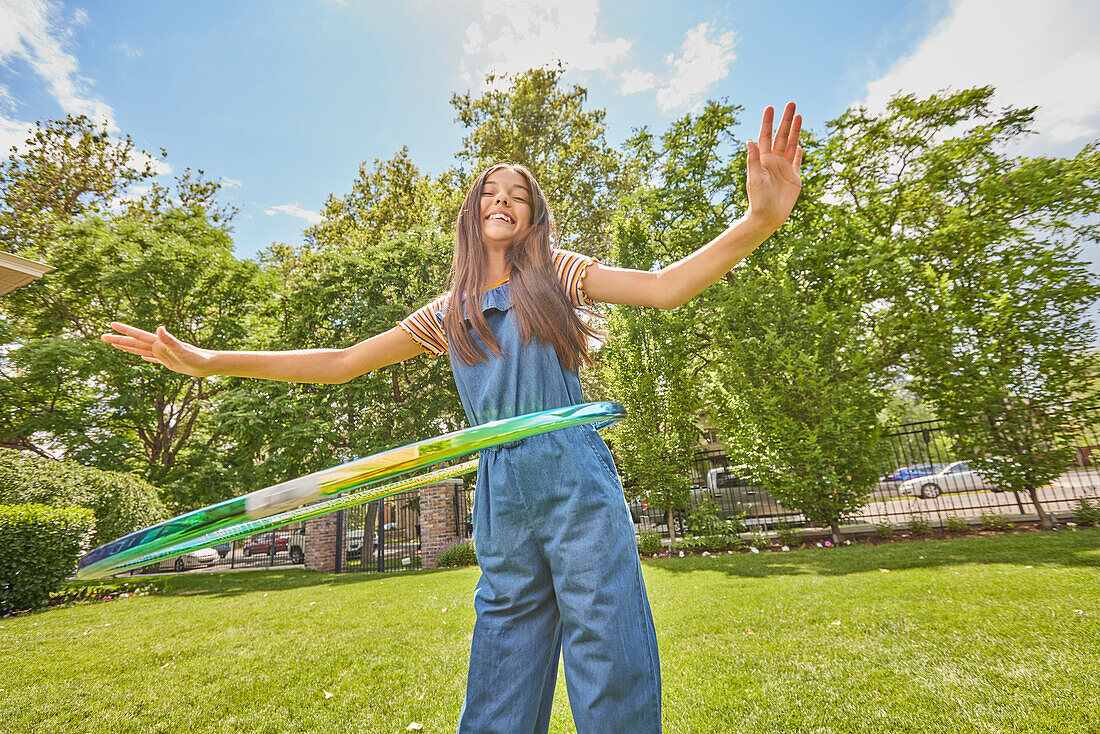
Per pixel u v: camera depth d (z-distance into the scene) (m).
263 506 0.88
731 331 10.27
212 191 21.72
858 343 9.46
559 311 1.18
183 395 16.73
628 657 0.97
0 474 8.29
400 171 23.02
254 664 3.82
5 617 6.59
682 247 12.45
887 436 9.38
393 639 4.31
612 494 1.06
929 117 10.49
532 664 1.09
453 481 13.17
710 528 10.27
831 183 11.50
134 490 9.55
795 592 4.98
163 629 5.34
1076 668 2.58
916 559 6.29
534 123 21.69
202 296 15.99
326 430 14.43
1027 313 8.51
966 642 3.10
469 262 1.29
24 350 12.90
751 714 2.36
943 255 9.60
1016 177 9.34
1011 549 6.34
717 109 12.06
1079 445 8.38
